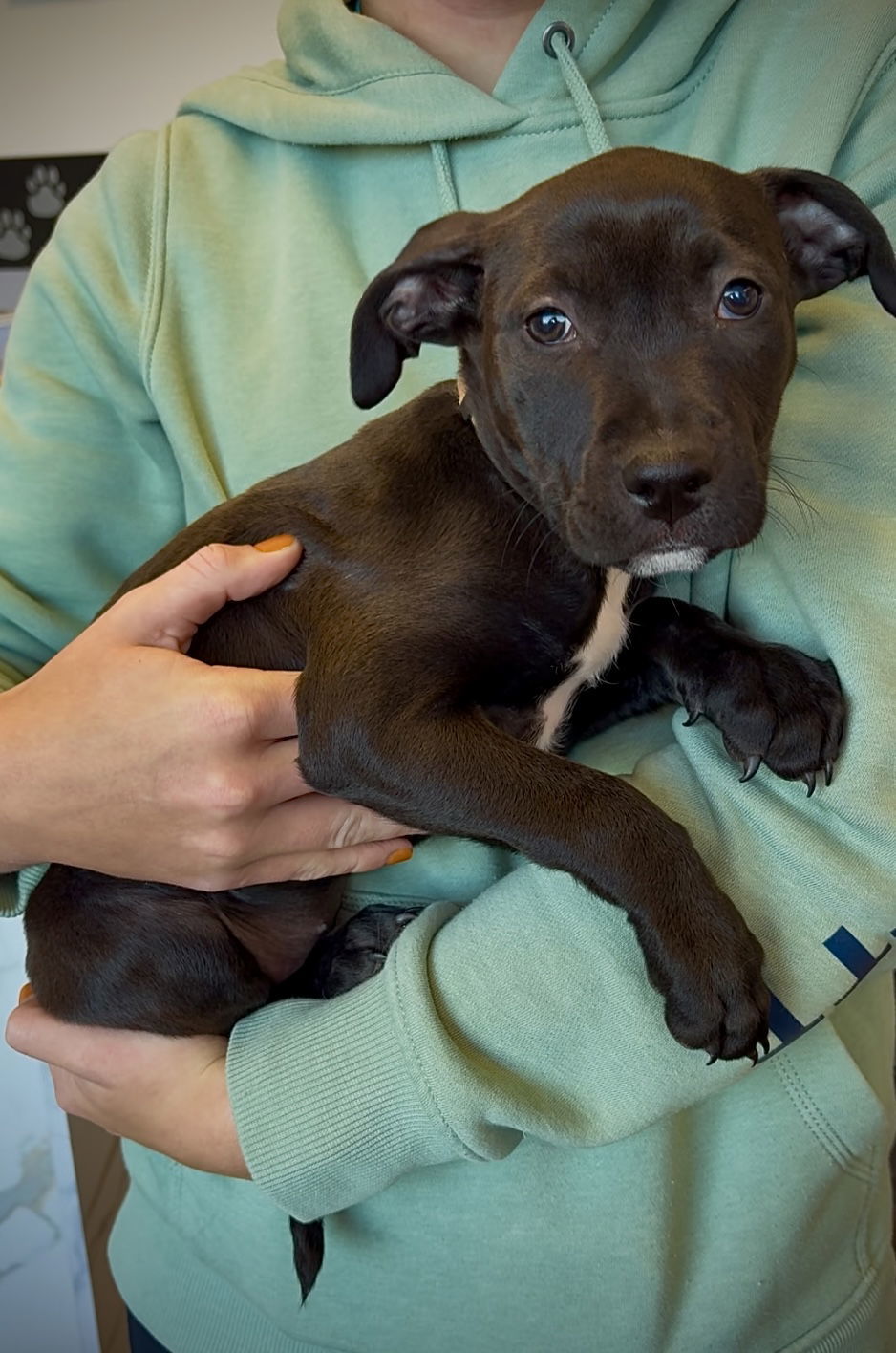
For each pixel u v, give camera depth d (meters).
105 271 0.69
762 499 0.55
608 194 0.57
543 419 0.59
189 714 0.56
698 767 0.56
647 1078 0.53
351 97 0.69
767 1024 0.52
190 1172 0.65
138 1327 0.71
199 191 0.70
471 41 0.70
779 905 0.53
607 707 0.65
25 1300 0.83
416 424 0.63
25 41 1.28
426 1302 0.61
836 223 0.60
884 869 0.52
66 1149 0.81
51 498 0.69
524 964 0.53
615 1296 0.60
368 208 0.70
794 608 0.57
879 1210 0.65
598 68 0.67
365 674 0.58
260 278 0.69
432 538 0.61
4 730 0.58
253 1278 0.64
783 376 0.59
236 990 0.66
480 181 0.68
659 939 0.52
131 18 1.27
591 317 0.58
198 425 0.68
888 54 0.62
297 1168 0.55
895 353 0.57
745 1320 0.60
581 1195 0.59
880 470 0.55
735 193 0.58
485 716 0.60
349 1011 0.55
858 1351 0.63
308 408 0.67
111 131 1.31
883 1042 0.67
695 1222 0.60
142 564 0.71
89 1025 0.64
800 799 0.53
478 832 0.56
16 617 0.69
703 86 0.68
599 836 0.54
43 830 0.59
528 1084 0.53
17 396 0.71
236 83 0.72
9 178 1.31
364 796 0.58
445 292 0.63
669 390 0.56
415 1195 0.61
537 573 0.60
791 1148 0.60
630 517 0.55
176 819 0.57
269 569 0.61
